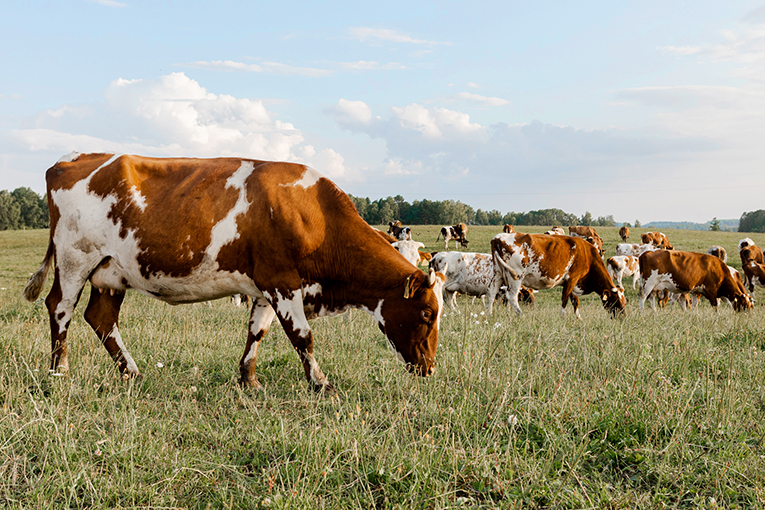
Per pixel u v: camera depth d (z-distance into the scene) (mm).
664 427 3887
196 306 10844
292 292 5109
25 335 6324
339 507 2900
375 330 8258
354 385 5203
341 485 3105
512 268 12438
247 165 5391
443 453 3453
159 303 11250
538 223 163500
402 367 5480
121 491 3014
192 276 5188
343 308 5523
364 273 5242
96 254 5402
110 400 4375
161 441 3590
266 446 3635
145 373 5344
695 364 5758
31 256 31844
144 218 5156
